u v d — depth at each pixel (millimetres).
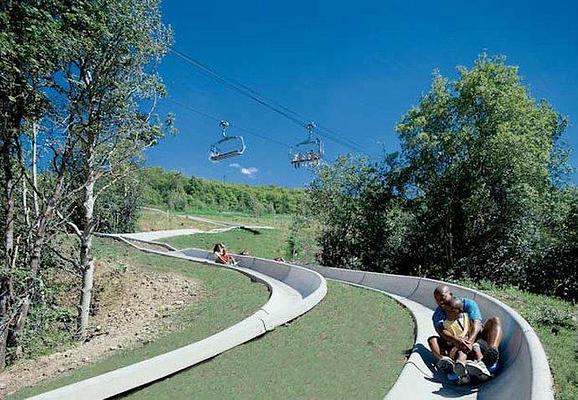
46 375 10438
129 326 15711
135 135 17828
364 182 38250
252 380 7363
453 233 33406
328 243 39656
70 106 16406
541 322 10516
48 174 18188
